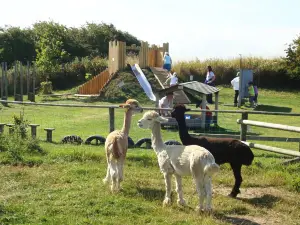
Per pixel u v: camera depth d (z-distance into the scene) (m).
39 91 34.75
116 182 9.05
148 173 10.85
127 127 9.40
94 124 19.22
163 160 8.59
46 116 21.38
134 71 31.52
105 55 49.12
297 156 11.87
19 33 45.50
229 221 7.98
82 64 40.38
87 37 50.41
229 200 9.09
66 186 9.51
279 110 26.77
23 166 11.14
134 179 10.16
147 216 7.86
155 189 9.58
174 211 8.27
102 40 50.62
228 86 37.72
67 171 10.59
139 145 14.47
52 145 14.02
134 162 11.87
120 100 28.30
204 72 38.75
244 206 8.70
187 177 10.67
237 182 9.28
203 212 8.13
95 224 7.32
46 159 11.70
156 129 8.88
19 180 9.89
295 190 10.01
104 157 12.01
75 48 47.56
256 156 13.69
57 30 47.53
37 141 13.03
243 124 12.78
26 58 45.00
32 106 25.39
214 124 19.34
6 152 11.78
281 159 12.85
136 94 29.02
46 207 8.12
